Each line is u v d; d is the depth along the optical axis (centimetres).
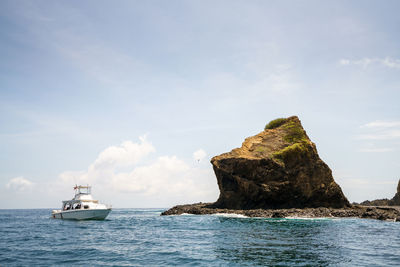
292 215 5478
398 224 4316
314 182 6444
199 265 1895
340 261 1972
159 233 3472
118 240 2962
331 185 6569
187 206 8325
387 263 1919
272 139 7250
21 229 4216
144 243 2752
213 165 7100
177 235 3262
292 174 6338
